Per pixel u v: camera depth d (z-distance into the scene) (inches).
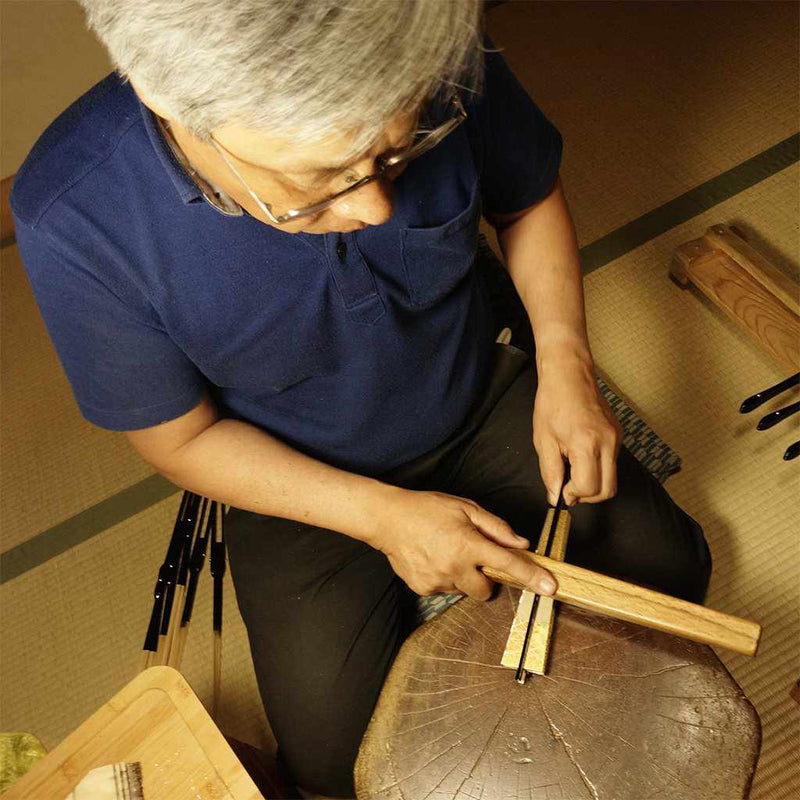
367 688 46.9
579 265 49.1
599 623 40.6
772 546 60.6
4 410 78.1
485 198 47.1
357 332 39.6
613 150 80.3
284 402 43.9
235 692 62.3
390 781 38.2
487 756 37.9
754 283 66.6
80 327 38.1
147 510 70.7
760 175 75.7
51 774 37.0
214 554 50.9
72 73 82.7
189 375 41.7
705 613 37.8
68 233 35.0
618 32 87.6
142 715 37.7
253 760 52.7
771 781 52.6
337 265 36.3
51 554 70.2
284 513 44.8
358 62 20.7
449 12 21.0
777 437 64.1
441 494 43.6
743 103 80.1
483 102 40.5
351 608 47.6
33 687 65.1
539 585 39.3
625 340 70.6
